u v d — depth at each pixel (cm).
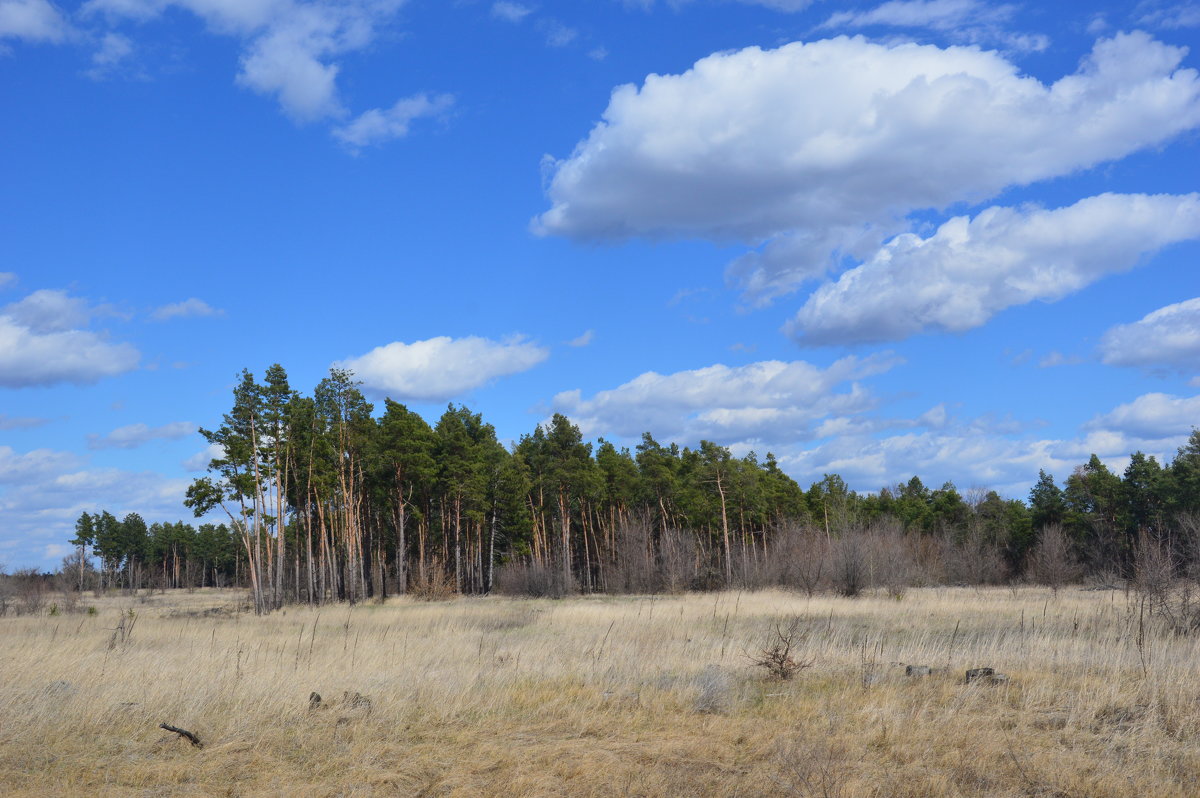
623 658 1526
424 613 3456
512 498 6750
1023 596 3628
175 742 968
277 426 4969
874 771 789
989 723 966
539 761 876
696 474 7019
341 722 1045
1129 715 982
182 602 6506
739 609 3117
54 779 841
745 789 759
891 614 2772
